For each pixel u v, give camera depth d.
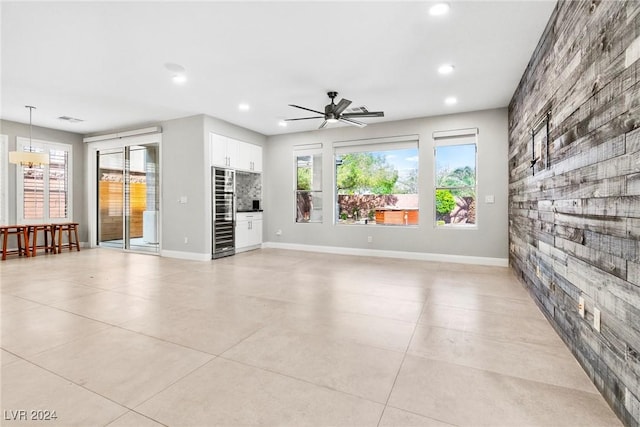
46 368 1.96
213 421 1.50
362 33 2.95
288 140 7.05
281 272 4.71
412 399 1.68
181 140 5.85
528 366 2.02
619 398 1.55
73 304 3.19
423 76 3.91
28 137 6.27
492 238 5.23
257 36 3.01
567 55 2.31
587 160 1.96
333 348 2.26
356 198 6.47
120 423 1.48
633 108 1.47
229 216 6.23
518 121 4.18
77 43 3.12
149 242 6.41
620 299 1.56
